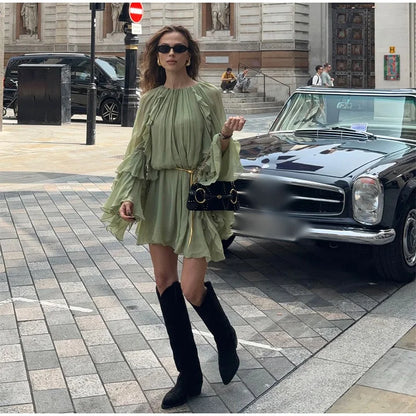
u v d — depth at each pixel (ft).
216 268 22.97
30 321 17.89
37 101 70.28
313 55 112.47
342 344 16.71
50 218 29.25
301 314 18.74
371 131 24.86
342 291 20.76
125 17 70.79
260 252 25.08
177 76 13.65
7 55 131.54
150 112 13.55
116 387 14.28
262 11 111.04
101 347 16.29
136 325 17.72
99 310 18.78
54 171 41.16
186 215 13.41
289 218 20.59
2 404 13.44
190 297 13.48
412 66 90.53
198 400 13.83
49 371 14.96
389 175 20.45
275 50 110.42
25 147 51.88
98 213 30.27
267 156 22.18
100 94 76.33
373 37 109.70
